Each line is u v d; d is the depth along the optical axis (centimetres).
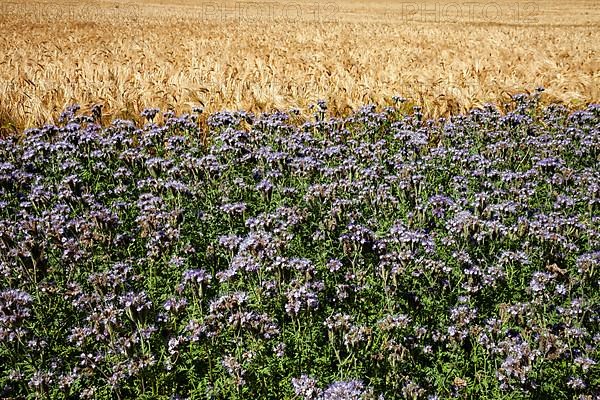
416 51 2488
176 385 582
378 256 768
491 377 592
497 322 628
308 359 609
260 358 601
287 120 1281
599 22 5203
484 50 2464
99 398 571
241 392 569
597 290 725
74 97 1437
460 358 614
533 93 1630
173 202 924
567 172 984
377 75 1742
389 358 583
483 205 865
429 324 672
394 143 1241
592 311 659
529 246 796
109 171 1038
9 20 4756
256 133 1152
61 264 751
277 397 577
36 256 695
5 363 609
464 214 800
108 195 995
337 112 1473
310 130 1300
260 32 3725
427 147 1134
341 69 1773
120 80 1588
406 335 636
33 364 603
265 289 681
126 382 579
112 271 685
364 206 927
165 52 2430
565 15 5978
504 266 755
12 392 581
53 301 693
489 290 716
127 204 890
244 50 2470
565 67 1927
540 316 666
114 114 1361
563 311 651
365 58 2108
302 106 1456
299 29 3978
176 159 1109
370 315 680
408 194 940
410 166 988
